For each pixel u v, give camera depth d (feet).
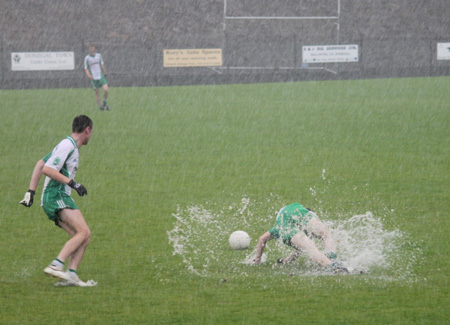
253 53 223.92
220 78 197.36
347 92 164.45
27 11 240.12
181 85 191.11
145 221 54.39
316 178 71.26
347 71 204.95
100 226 52.80
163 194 64.59
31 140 97.91
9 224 53.62
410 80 194.29
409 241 47.14
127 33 243.60
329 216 55.11
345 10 265.95
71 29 239.71
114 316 33.22
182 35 248.52
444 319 32.37
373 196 62.39
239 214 56.85
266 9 260.42
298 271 40.86
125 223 53.72
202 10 257.34
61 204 38.27
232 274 40.37
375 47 231.71
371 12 267.39
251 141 97.25
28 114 126.62
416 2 272.31
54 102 147.43
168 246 47.06
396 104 138.10
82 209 58.54
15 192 66.08
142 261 43.32
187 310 34.01
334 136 100.37
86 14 245.45
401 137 98.32
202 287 37.81
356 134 101.96
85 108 136.98
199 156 85.71
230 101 148.66
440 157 82.28
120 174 74.59
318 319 32.53
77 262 38.52
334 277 39.45
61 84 186.91
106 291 37.17
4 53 206.08
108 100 151.84
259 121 117.50
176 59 202.28
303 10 262.06
